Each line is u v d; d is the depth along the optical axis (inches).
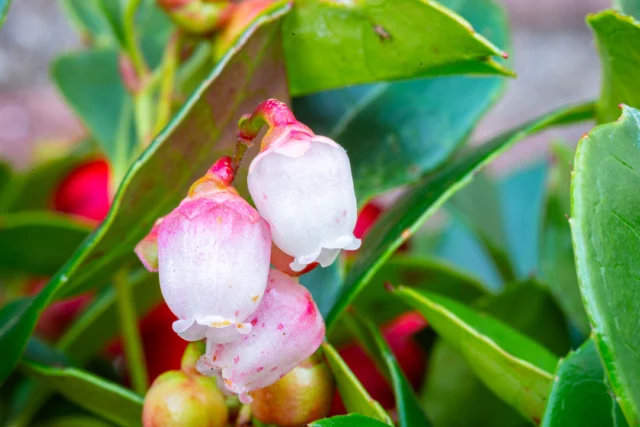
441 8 4.0
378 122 5.0
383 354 4.3
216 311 3.4
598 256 3.5
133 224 4.2
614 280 3.4
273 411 3.9
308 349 3.6
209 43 4.8
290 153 3.5
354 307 4.6
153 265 3.7
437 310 4.1
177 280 3.5
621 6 4.3
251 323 3.6
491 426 4.8
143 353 5.4
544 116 4.5
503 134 4.6
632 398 3.3
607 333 3.4
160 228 3.5
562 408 3.8
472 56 4.1
